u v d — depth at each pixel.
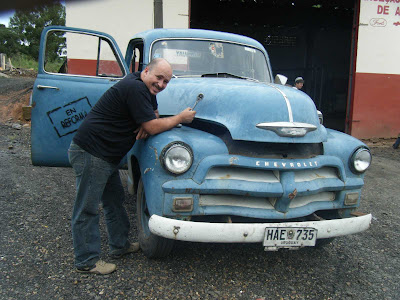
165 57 3.99
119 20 9.07
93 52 7.62
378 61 10.60
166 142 2.54
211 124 2.96
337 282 2.92
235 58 4.22
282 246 2.58
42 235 3.40
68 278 2.70
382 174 7.14
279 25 18.69
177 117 2.76
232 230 2.48
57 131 3.59
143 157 2.77
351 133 10.71
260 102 2.77
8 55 25.14
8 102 11.18
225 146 2.71
